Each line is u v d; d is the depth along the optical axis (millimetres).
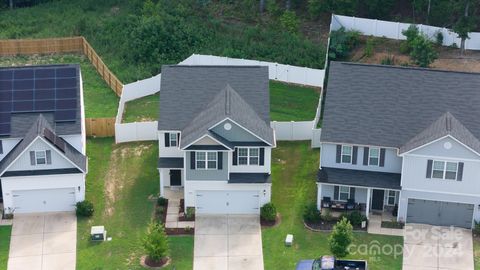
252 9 86250
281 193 63469
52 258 57094
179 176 63625
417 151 57969
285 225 60094
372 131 60438
